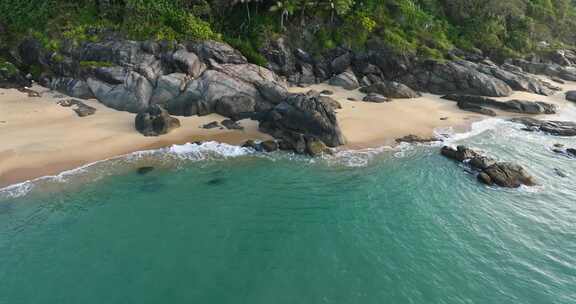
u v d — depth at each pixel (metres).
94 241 20.98
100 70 39.25
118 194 25.14
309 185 27.42
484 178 28.03
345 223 23.41
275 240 21.75
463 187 27.61
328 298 17.88
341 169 29.64
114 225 22.31
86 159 28.69
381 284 18.75
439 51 55.16
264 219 23.58
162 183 26.69
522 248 21.52
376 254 20.81
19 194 24.25
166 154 30.30
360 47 53.66
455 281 19.02
